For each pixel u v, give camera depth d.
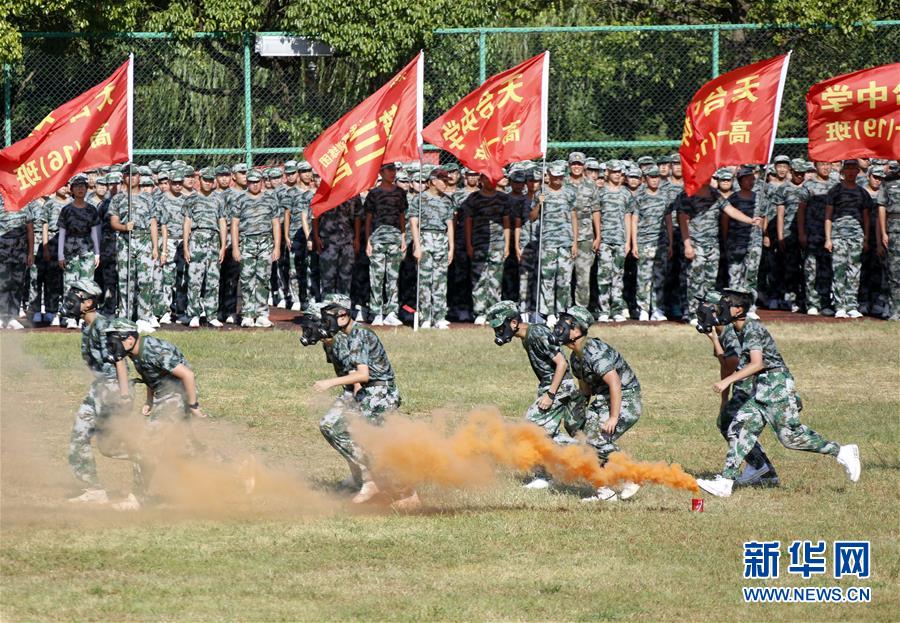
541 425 22.70
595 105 49.06
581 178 44.16
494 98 41.19
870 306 47.19
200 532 19.78
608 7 60.72
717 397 32.28
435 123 41.38
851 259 45.34
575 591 17.16
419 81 41.47
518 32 47.84
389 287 43.28
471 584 17.39
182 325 43.09
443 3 47.91
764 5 49.94
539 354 22.62
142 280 41.94
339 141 40.50
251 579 17.44
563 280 43.38
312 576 17.61
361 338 22.06
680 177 44.94
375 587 17.19
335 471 24.33
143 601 16.36
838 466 25.20
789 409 22.34
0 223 41.41
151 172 43.03
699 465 24.80
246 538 19.47
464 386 33.06
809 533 20.03
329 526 20.30
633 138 49.19
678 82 49.00
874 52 49.41
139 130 47.81
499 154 41.28
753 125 41.66
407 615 16.03
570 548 19.22
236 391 32.28
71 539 19.22
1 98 46.72
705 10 60.94
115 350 20.98
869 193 45.94
